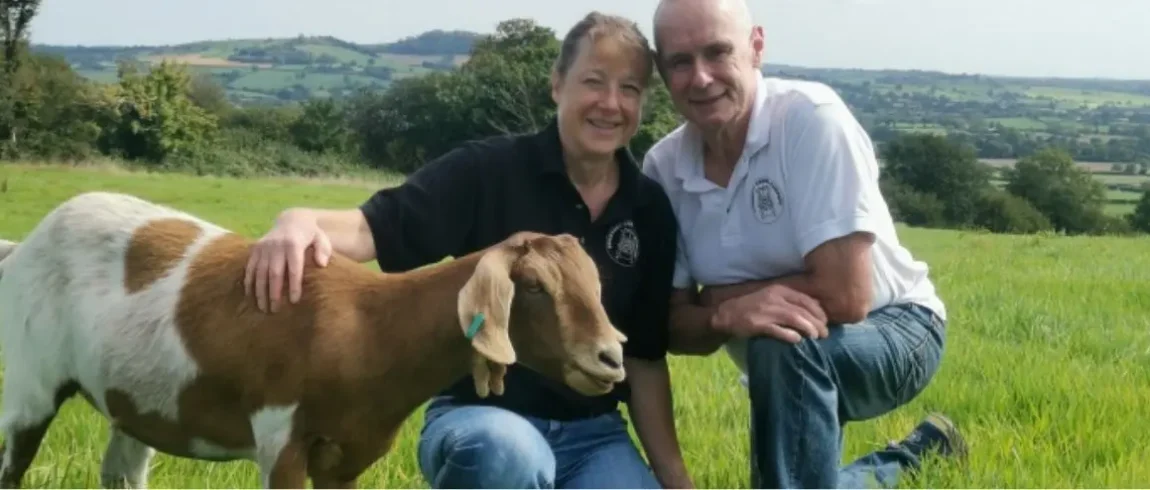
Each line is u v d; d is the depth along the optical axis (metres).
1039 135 116.25
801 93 5.43
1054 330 11.51
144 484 5.73
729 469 6.46
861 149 5.38
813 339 5.21
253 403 4.76
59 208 5.46
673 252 5.52
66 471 5.84
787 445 5.23
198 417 4.97
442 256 5.27
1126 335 11.08
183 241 5.20
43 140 57.12
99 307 5.14
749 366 5.34
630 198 5.35
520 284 4.38
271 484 4.73
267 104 96.69
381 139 69.75
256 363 4.72
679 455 5.64
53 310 5.29
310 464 4.85
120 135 59.44
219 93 73.62
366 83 132.75
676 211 5.70
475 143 5.35
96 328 5.12
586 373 4.36
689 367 9.70
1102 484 6.02
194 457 5.25
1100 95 177.12
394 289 4.75
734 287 5.64
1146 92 188.50
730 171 5.57
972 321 12.31
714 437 7.16
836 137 5.28
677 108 5.43
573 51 5.12
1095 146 109.62
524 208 5.23
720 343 5.69
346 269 4.84
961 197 70.06
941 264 20.92
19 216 27.08
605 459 5.20
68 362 5.29
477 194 5.24
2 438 5.94
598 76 5.05
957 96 153.50
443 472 4.84
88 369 5.18
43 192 33.78
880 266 5.50
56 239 5.35
